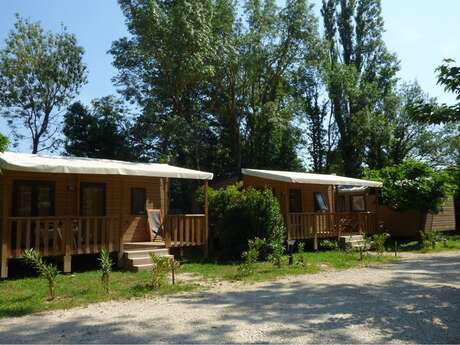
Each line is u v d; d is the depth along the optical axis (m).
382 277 11.81
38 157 14.05
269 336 6.44
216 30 29.59
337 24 38.06
